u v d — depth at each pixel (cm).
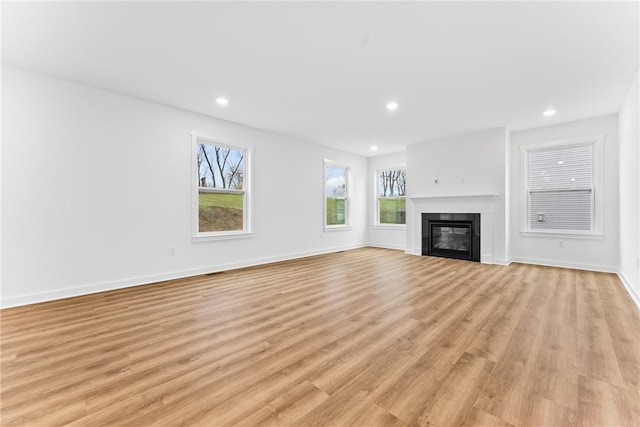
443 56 273
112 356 194
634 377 167
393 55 272
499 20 221
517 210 529
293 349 205
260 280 405
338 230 691
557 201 492
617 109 416
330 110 421
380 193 768
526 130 517
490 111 422
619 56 272
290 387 161
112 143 358
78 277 334
